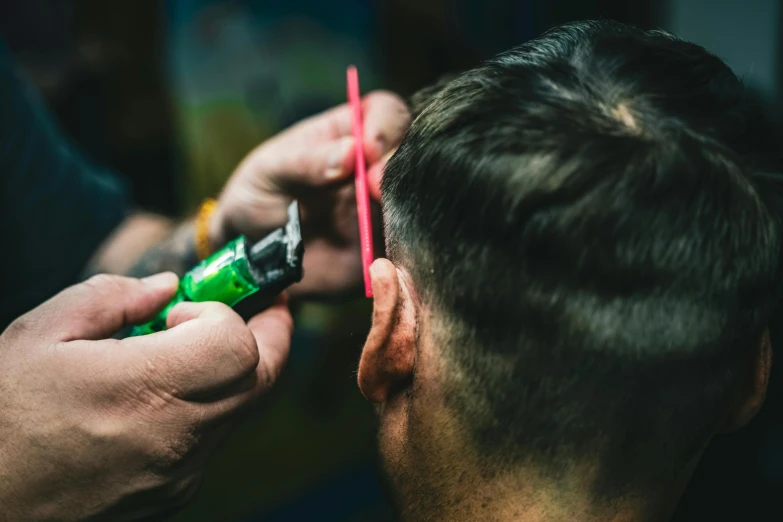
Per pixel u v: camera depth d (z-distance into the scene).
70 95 1.40
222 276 0.58
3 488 0.55
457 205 0.43
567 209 0.39
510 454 0.46
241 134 1.49
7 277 1.02
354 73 0.71
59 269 1.04
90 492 0.56
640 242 0.39
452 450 0.47
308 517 1.59
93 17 1.39
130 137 1.45
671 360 0.42
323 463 1.61
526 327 0.42
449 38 1.68
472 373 0.45
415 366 0.48
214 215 0.91
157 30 1.41
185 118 1.46
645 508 0.47
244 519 1.48
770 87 1.46
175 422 0.55
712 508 1.32
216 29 1.42
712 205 0.40
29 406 0.54
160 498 0.59
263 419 1.54
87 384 0.53
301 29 1.49
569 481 0.45
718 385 0.44
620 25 0.51
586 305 0.40
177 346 0.53
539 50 0.48
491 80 0.45
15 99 0.99
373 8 1.57
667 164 0.40
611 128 0.41
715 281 0.41
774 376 1.25
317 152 0.78
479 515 0.48
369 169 0.76
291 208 0.59
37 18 1.33
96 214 1.07
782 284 0.47
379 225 0.75
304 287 0.84
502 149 0.41
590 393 0.43
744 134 0.43
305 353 1.54
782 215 0.44
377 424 0.55
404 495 0.52
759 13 1.45
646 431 0.44
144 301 0.60
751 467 1.34
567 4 1.64
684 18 1.54
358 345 0.66
